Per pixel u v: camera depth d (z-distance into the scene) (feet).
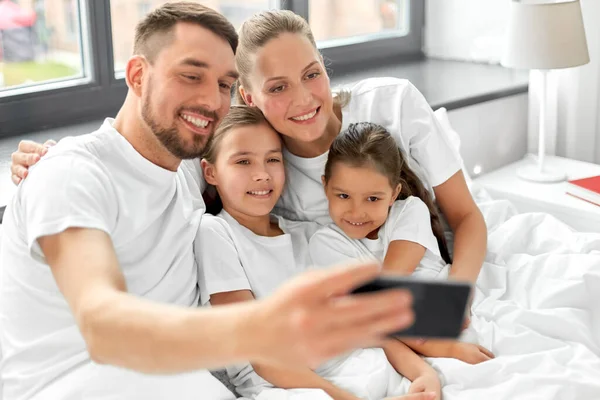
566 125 8.03
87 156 3.74
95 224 3.25
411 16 9.27
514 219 5.79
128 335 2.49
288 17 4.71
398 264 4.88
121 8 7.02
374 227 4.97
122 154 3.94
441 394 4.31
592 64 7.81
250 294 4.57
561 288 4.95
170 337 2.36
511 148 8.20
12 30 6.52
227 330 2.22
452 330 2.18
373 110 5.26
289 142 5.08
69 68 6.93
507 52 7.06
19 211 3.67
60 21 6.76
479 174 7.83
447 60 9.27
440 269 5.13
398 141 5.24
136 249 3.96
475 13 8.91
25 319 3.82
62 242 3.18
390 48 9.17
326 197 5.16
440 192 5.45
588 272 4.98
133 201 3.94
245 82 4.81
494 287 5.25
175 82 3.76
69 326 3.80
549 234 5.65
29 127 6.49
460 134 7.52
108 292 2.74
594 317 4.93
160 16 3.77
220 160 4.74
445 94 7.47
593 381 4.16
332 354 2.04
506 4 8.63
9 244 3.86
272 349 2.12
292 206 5.30
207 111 3.85
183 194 4.46
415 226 4.98
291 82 4.63
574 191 6.82
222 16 3.91
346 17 8.89
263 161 4.74
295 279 2.13
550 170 7.51
